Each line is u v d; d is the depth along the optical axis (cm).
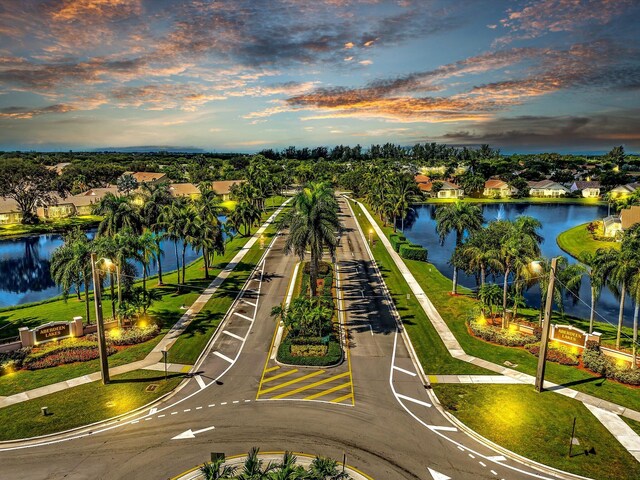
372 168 15700
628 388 3155
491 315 4509
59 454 2447
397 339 4044
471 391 3128
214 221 6375
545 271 4059
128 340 3856
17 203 12044
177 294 5281
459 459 2442
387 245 8212
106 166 18062
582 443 2559
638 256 3481
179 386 3189
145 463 2377
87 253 4228
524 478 2302
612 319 4928
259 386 3200
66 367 3456
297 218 4869
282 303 4947
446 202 16138
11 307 5028
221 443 2548
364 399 3039
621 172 18612
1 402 2948
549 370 3425
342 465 2370
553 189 17662
